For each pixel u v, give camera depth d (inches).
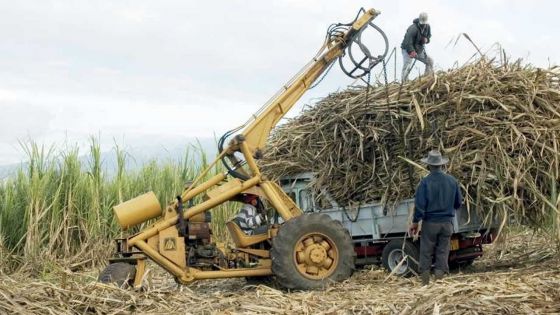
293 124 414.6
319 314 244.2
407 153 363.3
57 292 266.7
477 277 309.0
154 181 519.8
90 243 463.5
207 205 338.6
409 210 354.3
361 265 404.2
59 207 464.4
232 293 305.1
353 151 381.4
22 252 446.9
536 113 346.9
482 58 370.3
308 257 327.3
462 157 345.4
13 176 463.8
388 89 379.6
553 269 319.3
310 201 394.9
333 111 393.1
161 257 328.5
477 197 338.6
